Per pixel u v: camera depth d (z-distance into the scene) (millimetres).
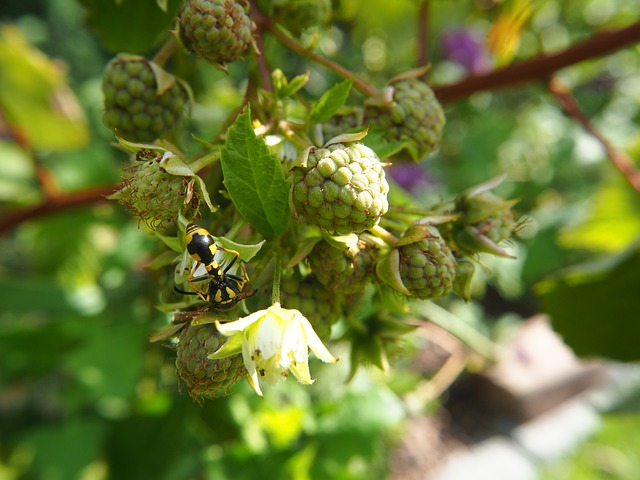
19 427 302
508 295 341
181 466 180
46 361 199
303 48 97
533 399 356
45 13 564
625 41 141
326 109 83
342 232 77
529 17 158
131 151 82
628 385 233
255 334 75
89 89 299
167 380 200
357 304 98
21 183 236
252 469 166
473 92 149
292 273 84
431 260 84
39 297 204
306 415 169
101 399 178
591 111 315
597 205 230
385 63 271
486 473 325
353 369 104
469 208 96
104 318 200
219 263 77
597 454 355
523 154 347
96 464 213
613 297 149
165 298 91
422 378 285
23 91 204
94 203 162
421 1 151
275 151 83
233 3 85
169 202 78
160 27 112
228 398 162
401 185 319
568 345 160
